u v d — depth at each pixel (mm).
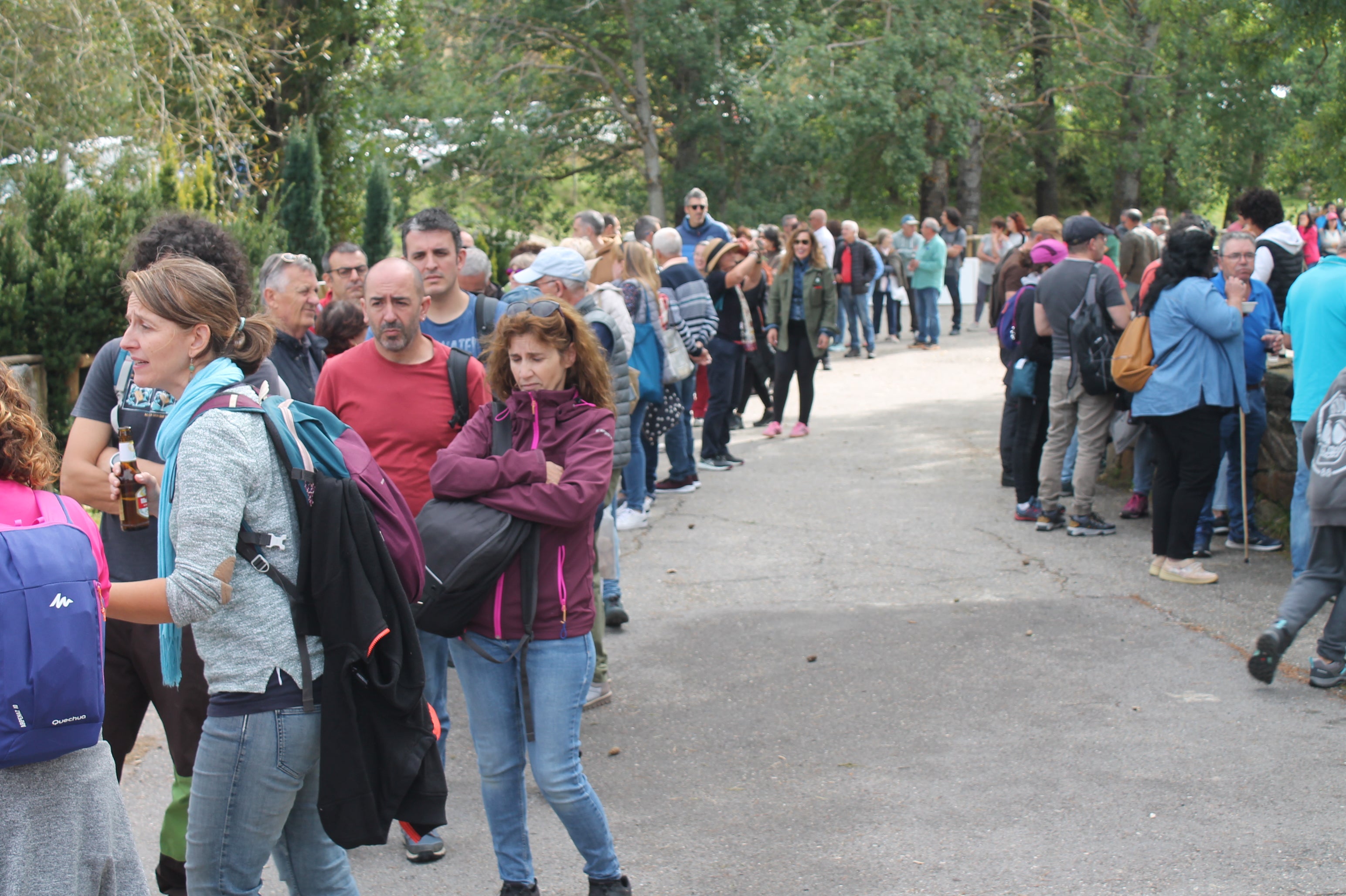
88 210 9492
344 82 19328
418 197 29938
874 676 5422
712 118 28969
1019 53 32594
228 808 2643
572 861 3871
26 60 12406
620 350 5281
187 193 11359
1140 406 6617
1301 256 7871
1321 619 6039
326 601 2645
